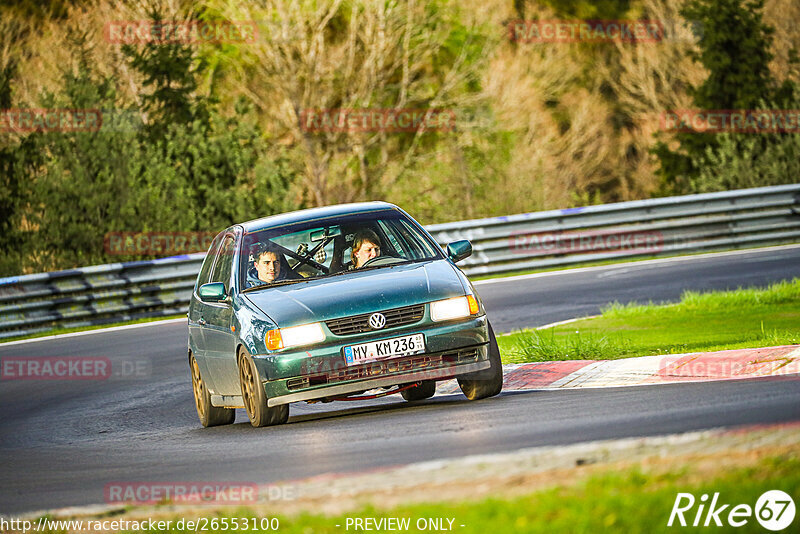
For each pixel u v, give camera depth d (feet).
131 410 111.14
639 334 122.11
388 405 95.76
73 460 81.51
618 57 458.09
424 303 81.76
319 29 361.51
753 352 90.27
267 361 80.74
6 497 67.67
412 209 358.84
